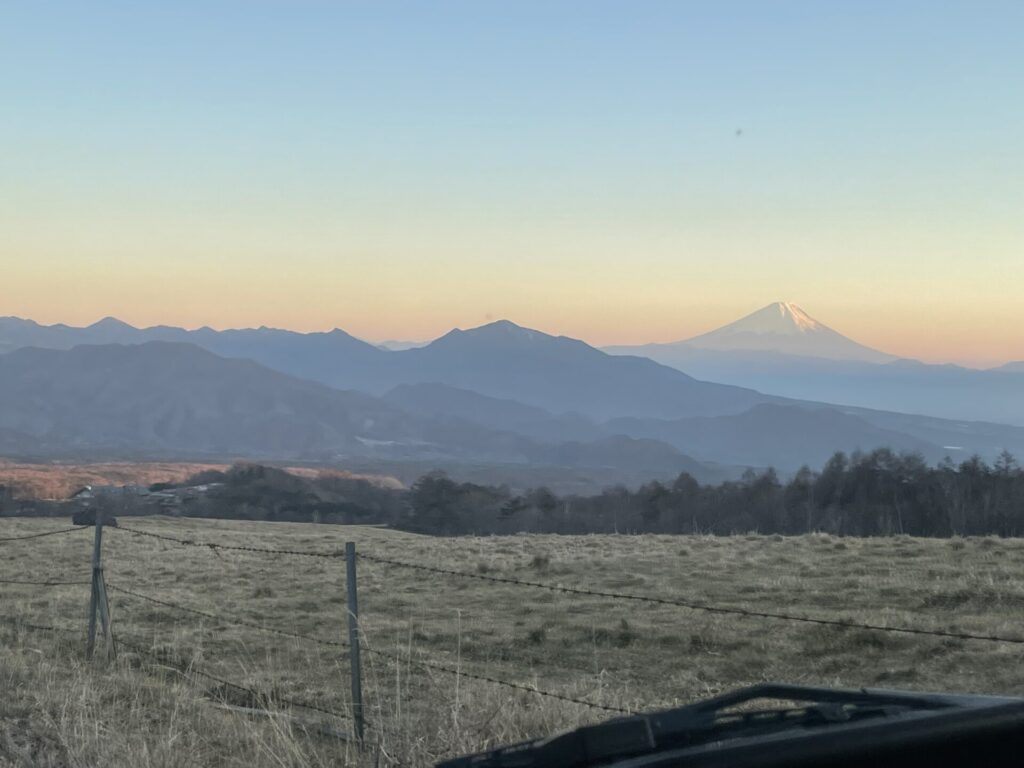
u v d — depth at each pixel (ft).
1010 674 34.71
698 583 60.29
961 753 8.08
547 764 9.86
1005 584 51.67
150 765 21.26
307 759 22.09
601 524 227.20
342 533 182.70
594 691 31.04
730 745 8.66
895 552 70.64
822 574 61.46
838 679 36.11
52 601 56.80
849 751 8.05
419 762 21.04
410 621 48.08
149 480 536.83
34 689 29.12
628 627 45.52
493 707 23.72
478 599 58.18
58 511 249.96
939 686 33.99
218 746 24.62
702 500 219.41
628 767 8.59
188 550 100.94
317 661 39.11
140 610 55.16
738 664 39.27
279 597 61.72
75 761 21.39
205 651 41.52
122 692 30.17
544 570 70.69
